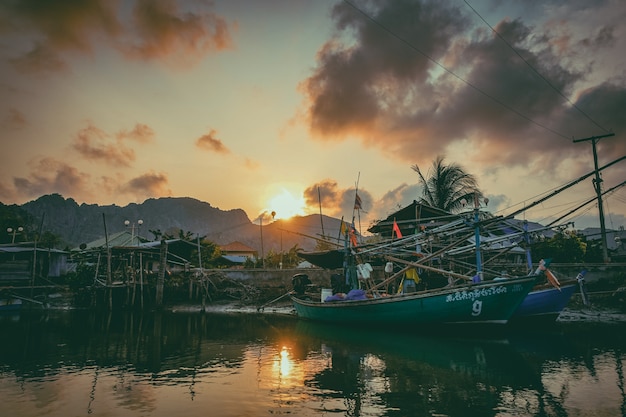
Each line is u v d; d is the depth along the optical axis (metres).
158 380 9.45
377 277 28.08
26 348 13.63
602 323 19.83
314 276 32.72
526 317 18.70
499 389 8.58
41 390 8.60
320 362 11.37
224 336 16.44
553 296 18.64
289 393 8.38
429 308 16.08
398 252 22.34
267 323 21.39
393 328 17.33
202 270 32.03
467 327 15.70
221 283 33.06
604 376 9.62
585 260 32.47
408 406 7.52
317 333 17.28
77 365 11.02
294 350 13.26
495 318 15.06
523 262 28.70
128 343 14.69
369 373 10.05
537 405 7.56
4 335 16.59
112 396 8.18
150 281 32.59
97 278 32.16
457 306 15.48
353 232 22.42
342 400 7.89
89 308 30.58
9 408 7.45
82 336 16.38
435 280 23.16
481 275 16.28
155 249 33.38
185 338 15.95
